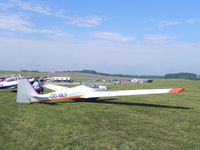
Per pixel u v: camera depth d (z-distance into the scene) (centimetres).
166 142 629
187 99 1803
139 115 1011
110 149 559
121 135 682
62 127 755
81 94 1471
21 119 861
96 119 900
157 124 842
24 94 1277
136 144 600
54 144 583
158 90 1382
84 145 582
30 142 594
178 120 921
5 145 569
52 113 1001
